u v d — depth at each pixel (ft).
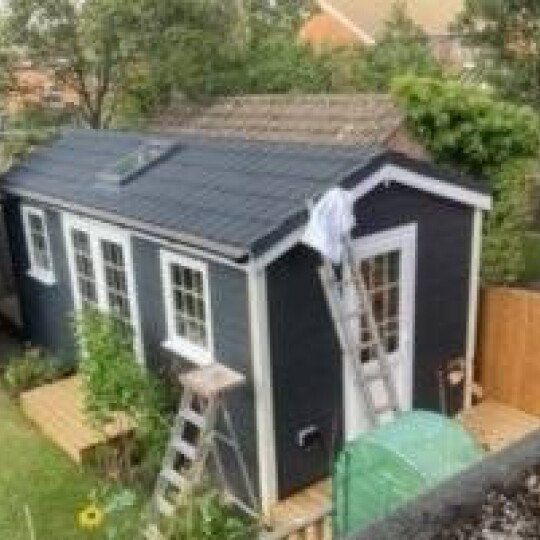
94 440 28.68
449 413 30.63
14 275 40.83
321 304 25.18
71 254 34.06
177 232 25.55
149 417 27.22
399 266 27.32
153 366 29.94
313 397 25.85
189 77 55.26
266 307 23.76
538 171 46.34
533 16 69.87
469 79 70.79
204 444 23.45
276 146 31.68
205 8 53.42
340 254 23.68
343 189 24.41
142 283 29.22
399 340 28.27
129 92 57.21
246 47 58.34
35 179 36.73
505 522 4.48
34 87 56.08
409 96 40.52
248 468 25.91
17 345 40.73
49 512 25.52
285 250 23.35
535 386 30.32
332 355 25.98
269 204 25.03
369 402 24.81
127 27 52.03
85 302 34.30
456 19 79.41
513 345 30.71
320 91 60.85
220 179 28.63
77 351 35.14
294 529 18.19
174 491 25.53
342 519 18.93
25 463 28.55
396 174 25.73
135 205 28.78
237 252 22.91
